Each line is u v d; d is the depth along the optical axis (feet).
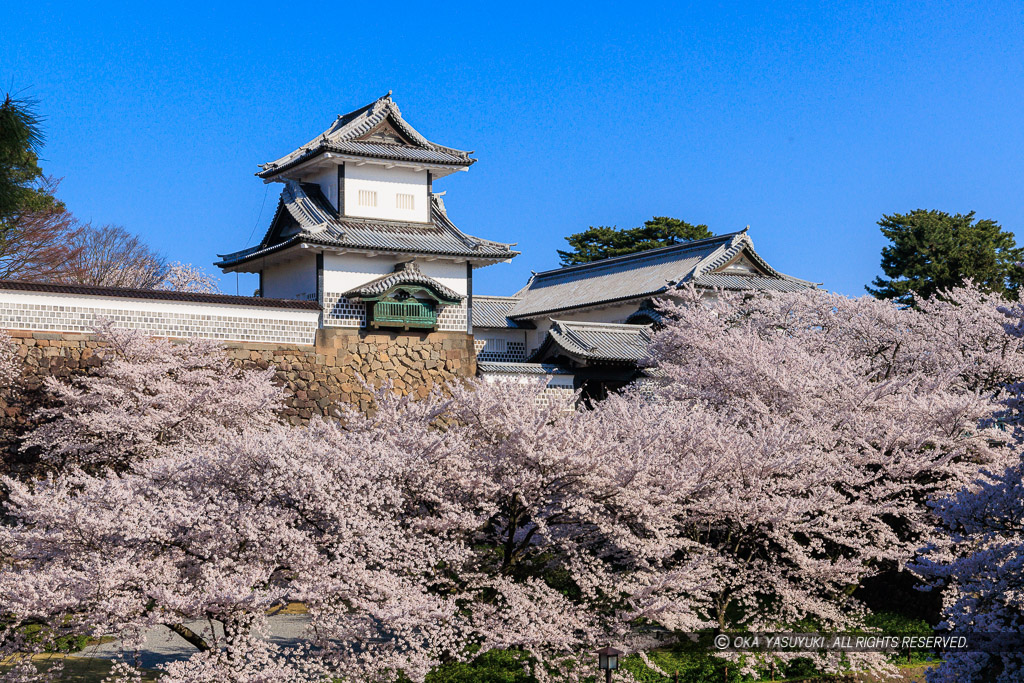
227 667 34.71
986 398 58.34
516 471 44.34
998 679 36.04
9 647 35.73
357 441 42.57
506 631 41.63
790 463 48.83
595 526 46.47
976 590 38.63
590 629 43.47
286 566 37.58
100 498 36.35
